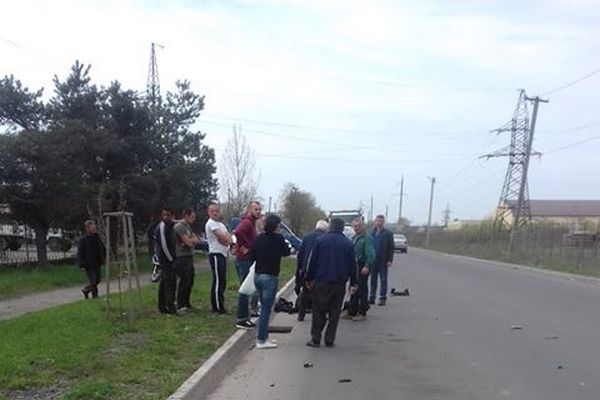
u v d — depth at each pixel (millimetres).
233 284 18938
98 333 9867
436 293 19812
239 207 40250
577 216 119562
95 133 25984
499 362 9344
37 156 23141
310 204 94500
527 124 57156
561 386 7902
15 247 31859
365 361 9469
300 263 13227
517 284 23594
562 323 13328
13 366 7582
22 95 25547
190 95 34688
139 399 6578
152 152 29141
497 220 62281
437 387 7895
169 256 12234
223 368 8766
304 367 9062
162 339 9711
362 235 13969
